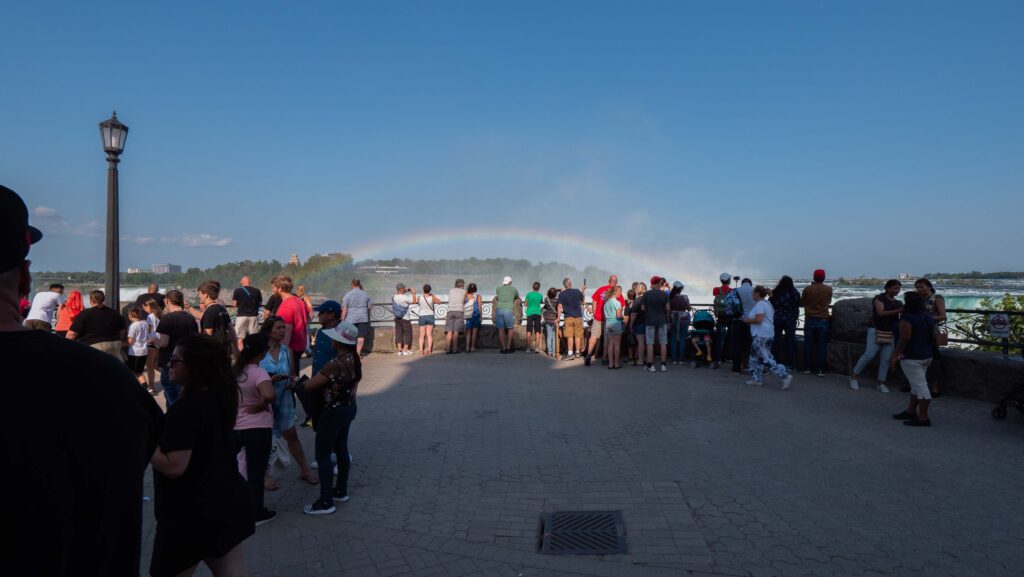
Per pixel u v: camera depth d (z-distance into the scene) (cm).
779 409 876
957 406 874
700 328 1289
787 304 1212
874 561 422
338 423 527
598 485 582
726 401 933
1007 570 406
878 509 511
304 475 614
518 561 436
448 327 1557
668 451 684
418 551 454
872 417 823
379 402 980
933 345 781
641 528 485
